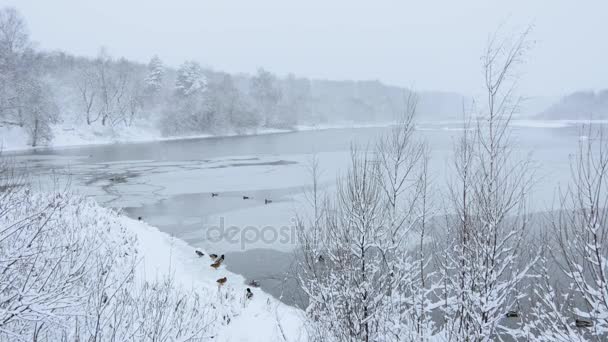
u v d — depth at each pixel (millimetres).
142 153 48438
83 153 47500
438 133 68625
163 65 89000
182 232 17609
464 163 5035
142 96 74938
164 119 72062
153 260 11875
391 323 4734
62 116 62406
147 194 25672
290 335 8195
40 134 52312
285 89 119312
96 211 14695
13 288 3820
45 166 35250
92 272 5914
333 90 141500
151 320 5348
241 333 8203
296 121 98375
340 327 4816
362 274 4949
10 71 50781
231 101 82875
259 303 10445
